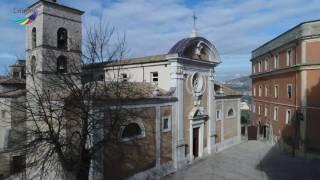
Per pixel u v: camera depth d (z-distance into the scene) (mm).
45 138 17812
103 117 19672
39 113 19562
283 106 38781
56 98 21250
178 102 28422
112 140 19703
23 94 25844
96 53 19547
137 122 23688
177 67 28078
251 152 36219
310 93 32750
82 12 27781
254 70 54281
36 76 23766
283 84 38875
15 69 32656
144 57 31531
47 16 25234
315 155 32469
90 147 19234
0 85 30688
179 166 28547
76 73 19516
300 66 33219
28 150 19750
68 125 19062
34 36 26469
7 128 25859
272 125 42750
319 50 32031
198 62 30938
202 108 32031
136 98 23078
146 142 24656
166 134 27047
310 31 32188
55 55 24344
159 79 29359
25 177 19828
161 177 26047
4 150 24094
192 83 30703
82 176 17938
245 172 27672
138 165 23891
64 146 18531
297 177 26375
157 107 25828
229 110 38438
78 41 27469
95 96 19172
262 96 48469
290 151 36062
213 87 34250
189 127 30297
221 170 28125
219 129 36188
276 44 41375
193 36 30859
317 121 32406
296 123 34500
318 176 26578
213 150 34688
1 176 23938
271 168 29172
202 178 25703
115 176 21938
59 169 19516
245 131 51594
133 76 31250
